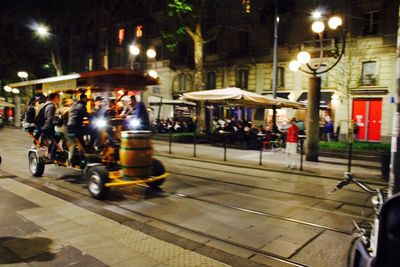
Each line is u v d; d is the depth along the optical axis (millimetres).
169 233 5348
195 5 21734
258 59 28469
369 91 22469
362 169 12086
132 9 38062
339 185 4023
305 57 12609
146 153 7395
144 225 5668
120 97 9883
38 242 4781
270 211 6746
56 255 4379
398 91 3525
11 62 36406
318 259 4633
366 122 22984
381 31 22234
